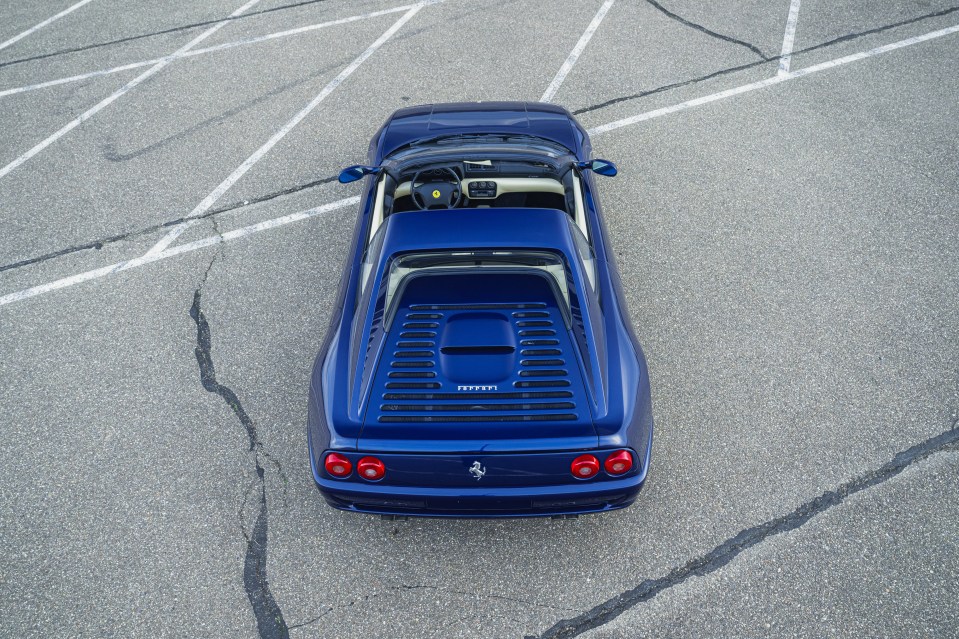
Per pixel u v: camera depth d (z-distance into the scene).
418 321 2.87
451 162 3.82
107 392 3.97
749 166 5.48
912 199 5.09
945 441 3.53
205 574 3.10
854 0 7.64
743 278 4.53
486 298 2.92
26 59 7.39
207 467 3.56
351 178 3.94
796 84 6.39
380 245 3.15
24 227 5.20
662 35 7.18
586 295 2.99
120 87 6.82
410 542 3.20
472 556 3.14
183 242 5.02
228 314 4.44
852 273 4.53
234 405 3.89
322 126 6.14
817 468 3.43
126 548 3.21
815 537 3.14
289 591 3.04
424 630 2.88
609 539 3.18
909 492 3.30
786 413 3.71
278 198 5.39
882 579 2.97
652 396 3.83
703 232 4.90
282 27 7.70
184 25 7.87
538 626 2.88
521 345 2.80
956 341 4.04
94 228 5.17
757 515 3.25
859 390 3.80
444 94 6.44
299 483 3.48
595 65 6.75
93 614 2.97
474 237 3.09
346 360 2.89
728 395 3.81
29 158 5.91
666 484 3.40
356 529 3.26
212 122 6.26
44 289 4.67
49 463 3.60
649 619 2.88
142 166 5.77
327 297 4.55
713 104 6.18
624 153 5.66
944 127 5.79
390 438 2.59
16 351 4.23
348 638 2.87
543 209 3.25
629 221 5.02
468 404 2.65
